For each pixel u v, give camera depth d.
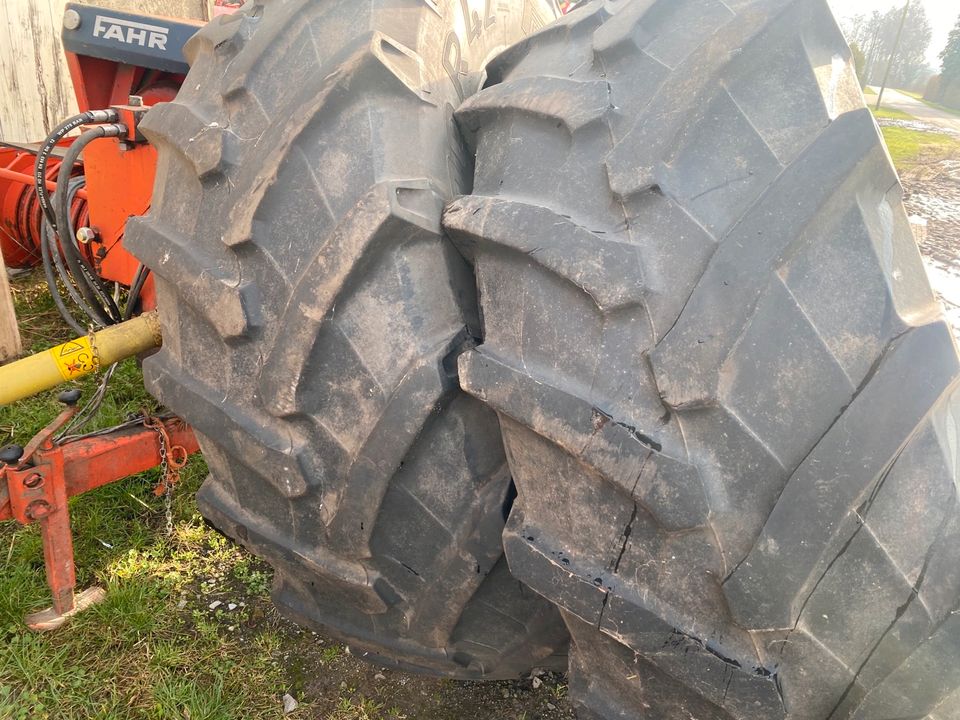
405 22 1.47
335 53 1.39
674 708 1.24
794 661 1.11
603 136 1.18
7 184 3.82
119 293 3.04
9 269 4.21
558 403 1.13
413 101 1.38
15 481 2.02
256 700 2.01
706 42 1.17
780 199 1.06
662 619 1.14
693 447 1.07
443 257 1.32
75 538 2.50
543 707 2.01
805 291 1.06
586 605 1.20
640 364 1.09
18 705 1.94
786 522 1.04
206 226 1.42
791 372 1.05
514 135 1.29
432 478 1.35
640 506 1.12
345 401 1.32
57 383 2.01
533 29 2.15
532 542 1.24
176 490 2.72
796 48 1.17
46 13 5.30
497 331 1.23
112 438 2.21
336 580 1.47
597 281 1.10
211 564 2.45
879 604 1.08
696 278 1.07
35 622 2.17
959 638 1.08
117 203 2.70
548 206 1.18
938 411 1.09
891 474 1.04
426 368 1.27
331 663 2.11
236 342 1.38
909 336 1.04
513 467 1.27
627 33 1.23
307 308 1.30
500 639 1.56
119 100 3.02
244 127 1.42
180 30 2.81
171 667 2.08
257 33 1.49
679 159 1.12
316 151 1.33
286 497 1.42
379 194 1.26
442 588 1.44
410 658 1.64
